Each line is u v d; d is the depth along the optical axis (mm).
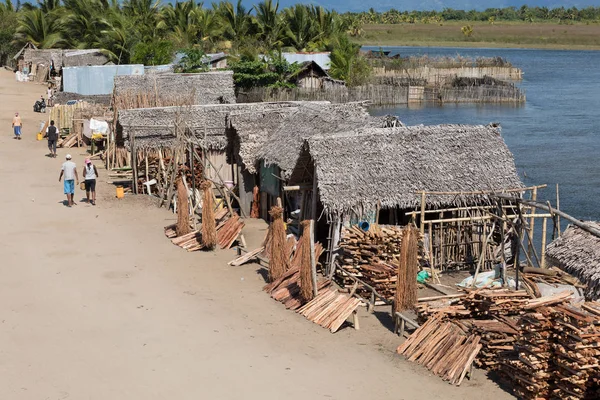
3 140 51531
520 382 17359
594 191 41438
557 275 23797
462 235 26875
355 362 19406
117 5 103500
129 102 42188
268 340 20734
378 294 23375
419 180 26562
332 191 25656
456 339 19266
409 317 21938
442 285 25016
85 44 93750
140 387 17922
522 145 56344
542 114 75000
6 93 75375
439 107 83812
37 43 97812
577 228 22344
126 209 34844
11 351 19734
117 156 43156
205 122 37938
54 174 41812
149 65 79062
